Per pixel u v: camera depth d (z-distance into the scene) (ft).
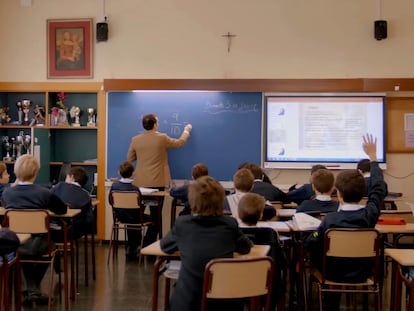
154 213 18.44
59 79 20.93
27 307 12.63
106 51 20.68
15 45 21.09
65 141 22.12
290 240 11.83
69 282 14.88
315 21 20.01
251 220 10.12
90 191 21.88
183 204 18.19
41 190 12.35
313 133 19.94
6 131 22.00
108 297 13.57
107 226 20.83
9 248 9.18
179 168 20.45
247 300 10.37
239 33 20.20
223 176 20.25
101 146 20.79
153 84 20.17
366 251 10.23
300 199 15.14
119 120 20.67
